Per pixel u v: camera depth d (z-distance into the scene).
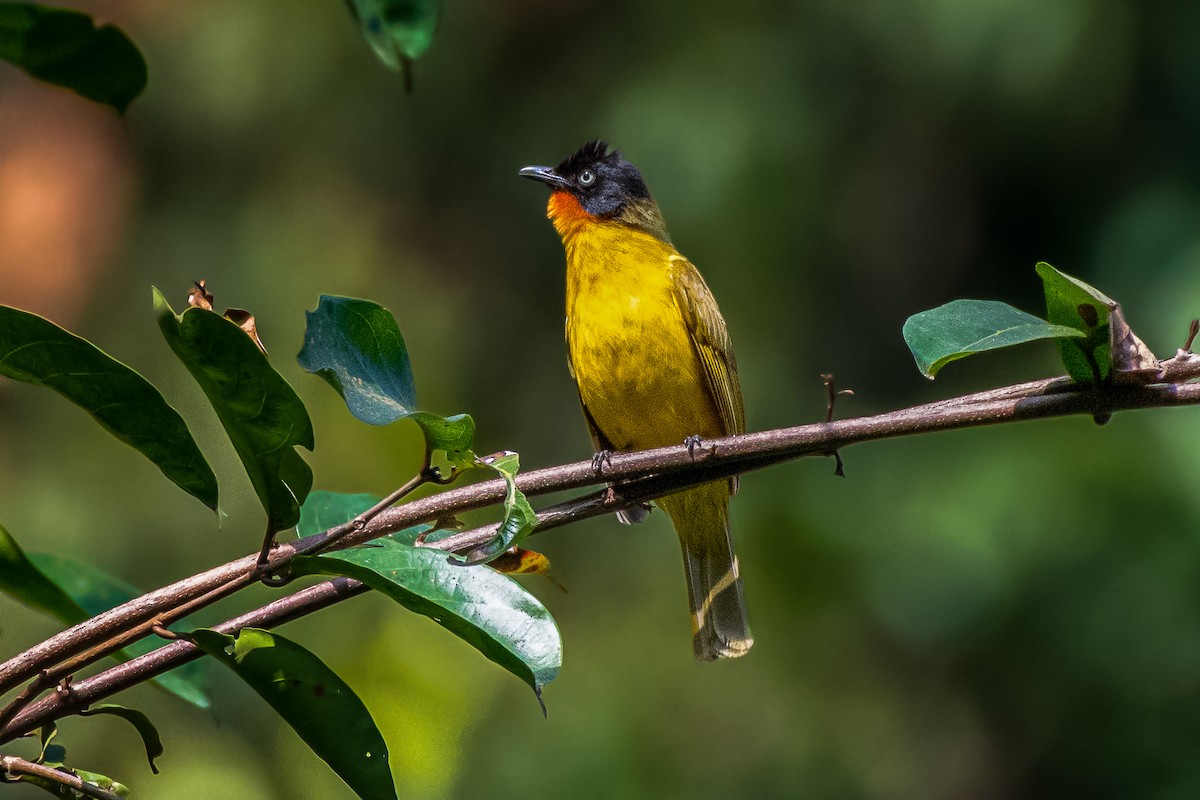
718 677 12.05
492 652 3.56
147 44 14.42
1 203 13.93
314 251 14.02
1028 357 13.75
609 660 12.12
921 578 12.02
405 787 10.65
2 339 3.61
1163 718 11.97
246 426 3.62
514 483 3.90
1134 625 11.77
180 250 14.01
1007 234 13.85
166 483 11.98
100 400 3.76
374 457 11.46
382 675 10.69
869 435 4.68
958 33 13.05
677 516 8.12
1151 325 12.50
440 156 14.50
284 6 14.24
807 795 11.85
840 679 12.16
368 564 3.62
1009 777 12.17
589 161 8.77
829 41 13.45
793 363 13.47
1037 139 13.37
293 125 14.34
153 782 10.09
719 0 13.69
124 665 3.84
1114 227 13.10
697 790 11.62
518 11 14.24
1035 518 11.94
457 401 13.83
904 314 13.88
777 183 13.25
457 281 14.32
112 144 14.22
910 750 12.16
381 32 3.74
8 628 9.80
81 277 13.98
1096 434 12.09
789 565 12.08
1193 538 11.68
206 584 3.78
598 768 11.41
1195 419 11.80
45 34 3.55
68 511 11.97
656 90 13.51
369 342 4.03
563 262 14.26
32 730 3.84
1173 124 12.99
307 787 10.33
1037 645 12.12
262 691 3.76
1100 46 12.83
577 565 12.71
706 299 8.20
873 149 13.61
